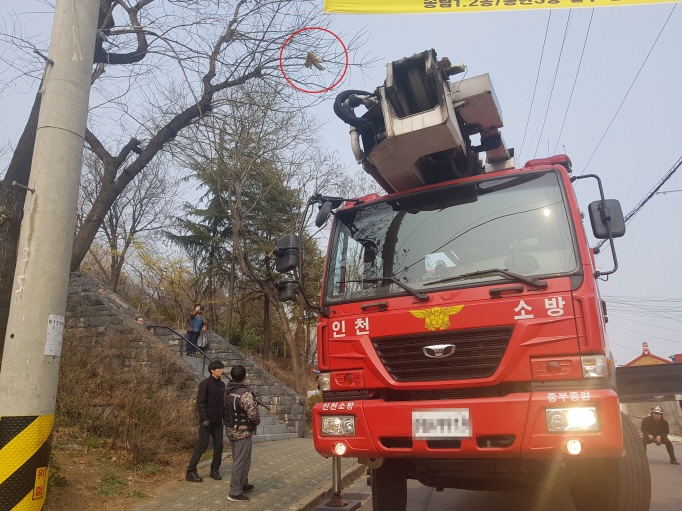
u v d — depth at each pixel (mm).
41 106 4418
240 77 11078
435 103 5348
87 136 10867
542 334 4117
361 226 5500
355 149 5605
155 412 8891
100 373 9578
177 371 11195
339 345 4832
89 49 4629
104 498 6375
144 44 9945
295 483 8156
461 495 7695
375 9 8078
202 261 31062
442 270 4805
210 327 31656
